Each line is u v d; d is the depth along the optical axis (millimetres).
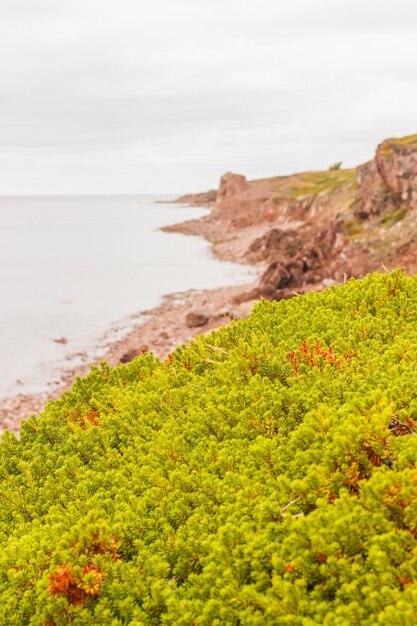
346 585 3545
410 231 53125
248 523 4418
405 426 5434
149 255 91188
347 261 54438
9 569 4664
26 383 31703
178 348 8977
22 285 62125
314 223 88250
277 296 48500
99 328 43375
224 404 6805
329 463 4738
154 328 42969
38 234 136750
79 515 5348
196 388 7598
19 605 4387
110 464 6453
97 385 8625
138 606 4066
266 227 108375
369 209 62188
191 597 4125
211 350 8625
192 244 107062
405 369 6375
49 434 7527
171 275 69375
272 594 3824
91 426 7102
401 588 3555
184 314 47094
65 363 35188
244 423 6219
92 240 118750
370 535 3885
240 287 58688
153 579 4262
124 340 40125
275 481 4977
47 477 6355
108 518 5246
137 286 61625
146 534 4980
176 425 6703
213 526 4754
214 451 5848
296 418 6211
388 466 4734
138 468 6012
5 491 6289
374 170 66562
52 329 42906
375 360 6902
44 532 5176
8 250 99375
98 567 4352
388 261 51062
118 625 3930
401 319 8375
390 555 3729
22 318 46031
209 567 4121
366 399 5613
